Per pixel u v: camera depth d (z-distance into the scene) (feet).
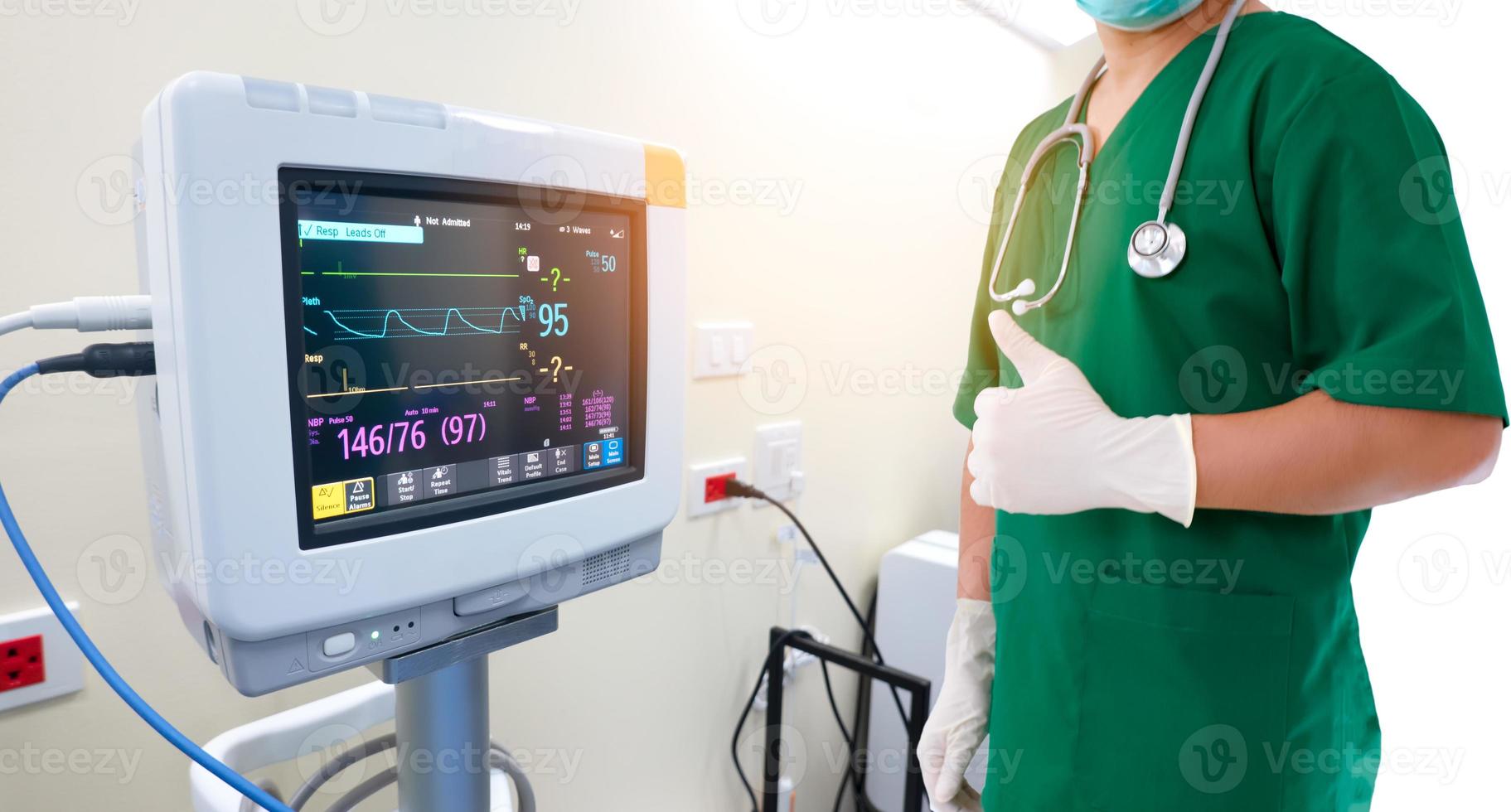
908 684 4.39
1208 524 2.35
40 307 1.84
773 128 4.66
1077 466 2.32
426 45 3.20
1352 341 2.03
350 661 1.91
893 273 5.69
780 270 4.84
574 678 4.06
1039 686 2.70
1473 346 1.91
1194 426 2.18
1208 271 2.29
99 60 2.50
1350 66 2.06
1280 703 2.31
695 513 4.52
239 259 1.61
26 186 2.42
